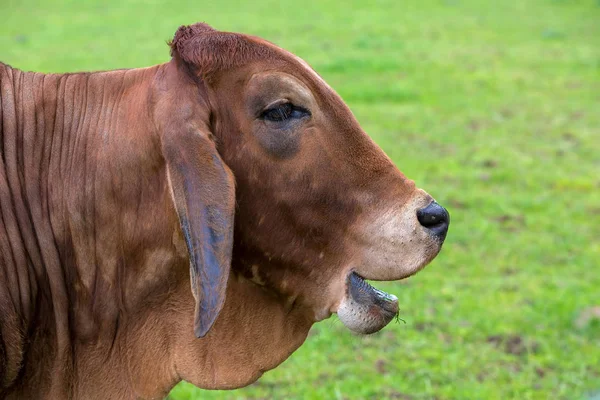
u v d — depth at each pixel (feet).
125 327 12.46
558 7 84.12
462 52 63.36
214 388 12.71
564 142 42.55
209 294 10.84
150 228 12.03
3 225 11.76
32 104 12.21
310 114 11.84
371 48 63.77
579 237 31.09
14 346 11.80
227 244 10.96
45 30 69.62
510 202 34.14
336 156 11.93
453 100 49.57
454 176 36.78
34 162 12.07
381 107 47.62
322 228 12.08
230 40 11.87
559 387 22.11
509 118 46.47
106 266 12.23
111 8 82.12
